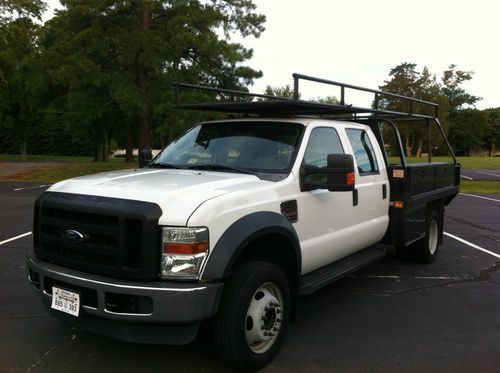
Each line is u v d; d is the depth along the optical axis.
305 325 4.87
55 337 4.45
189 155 4.97
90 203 3.54
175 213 3.35
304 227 4.45
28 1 27.17
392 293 5.99
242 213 3.67
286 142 4.65
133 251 3.38
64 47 24.91
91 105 27.14
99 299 3.39
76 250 3.63
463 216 12.91
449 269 7.20
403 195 6.14
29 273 4.06
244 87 27.94
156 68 24.81
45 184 22.73
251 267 3.71
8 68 35.16
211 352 4.15
